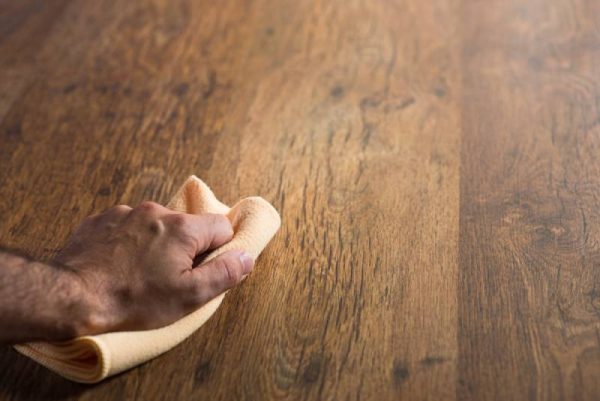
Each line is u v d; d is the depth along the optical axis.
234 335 0.89
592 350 0.85
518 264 0.93
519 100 1.14
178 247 0.87
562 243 0.95
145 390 0.85
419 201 1.01
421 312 0.89
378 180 1.04
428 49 1.24
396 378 0.85
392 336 0.88
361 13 1.32
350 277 0.93
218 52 1.26
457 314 0.89
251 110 1.15
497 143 1.08
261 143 1.10
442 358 0.86
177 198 0.96
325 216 1.00
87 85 1.21
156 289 0.85
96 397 0.85
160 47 1.27
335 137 1.10
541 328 0.87
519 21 1.28
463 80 1.18
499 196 1.01
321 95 1.17
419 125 1.11
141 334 0.85
